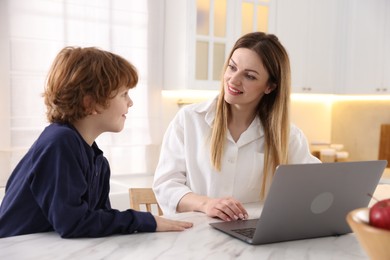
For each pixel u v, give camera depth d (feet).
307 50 10.76
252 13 9.64
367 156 11.97
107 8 8.71
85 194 3.83
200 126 5.43
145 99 9.29
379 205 2.29
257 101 5.37
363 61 10.90
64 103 3.75
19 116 7.85
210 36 8.98
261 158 5.38
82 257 2.93
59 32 8.18
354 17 10.93
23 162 3.79
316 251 3.24
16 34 7.77
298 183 3.18
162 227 3.65
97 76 3.72
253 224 3.88
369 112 11.93
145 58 9.25
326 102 12.87
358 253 3.21
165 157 5.47
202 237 3.50
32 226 3.60
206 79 9.05
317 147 11.91
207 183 5.33
